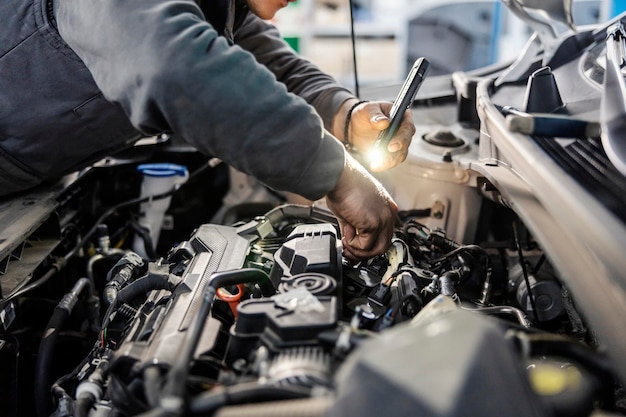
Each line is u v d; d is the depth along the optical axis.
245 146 1.05
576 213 0.85
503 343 0.63
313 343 0.84
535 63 1.60
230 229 1.37
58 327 1.32
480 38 4.04
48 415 1.25
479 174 1.46
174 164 1.99
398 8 4.14
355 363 0.61
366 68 4.23
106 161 1.86
